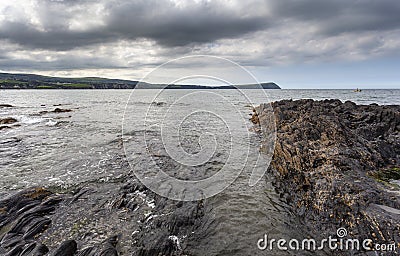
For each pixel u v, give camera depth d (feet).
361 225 17.62
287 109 71.20
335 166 26.09
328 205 20.97
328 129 38.60
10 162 39.11
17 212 23.13
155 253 18.16
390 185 23.40
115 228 21.45
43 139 55.67
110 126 72.18
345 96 222.69
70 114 103.96
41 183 30.91
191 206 24.02
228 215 23.15
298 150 31.14
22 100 198.59
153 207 24.64
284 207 24.62
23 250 18.19
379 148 34.78
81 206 25.14
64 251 17.99
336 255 17.49
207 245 19.16
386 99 175.32
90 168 36.17
